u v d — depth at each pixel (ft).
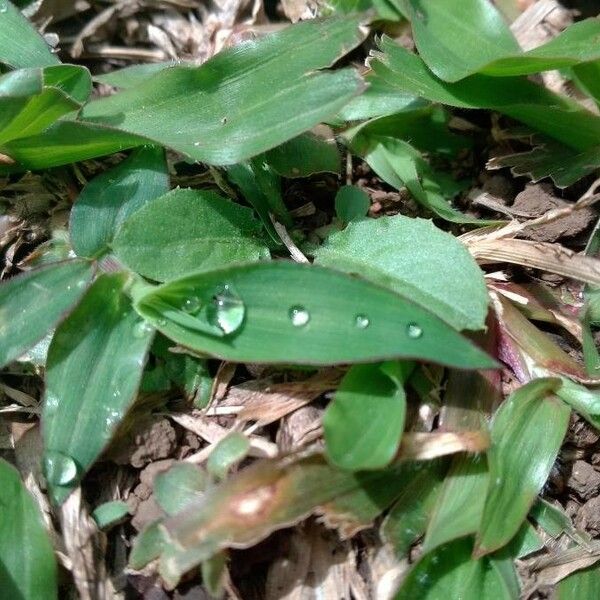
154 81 0.60
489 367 0.52
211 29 0.70
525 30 0.70
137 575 0.55
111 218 0.59
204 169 0.64
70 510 0.55
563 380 0.57
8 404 0.59
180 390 0.58
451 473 0.55
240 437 0.53
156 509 0.56
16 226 0.61
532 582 0.56
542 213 0.63
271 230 0.60
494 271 0.62
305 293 0.53
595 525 0.57
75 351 0.55
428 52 0.61
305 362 0.53
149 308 0.55
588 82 0.62
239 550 0.55
